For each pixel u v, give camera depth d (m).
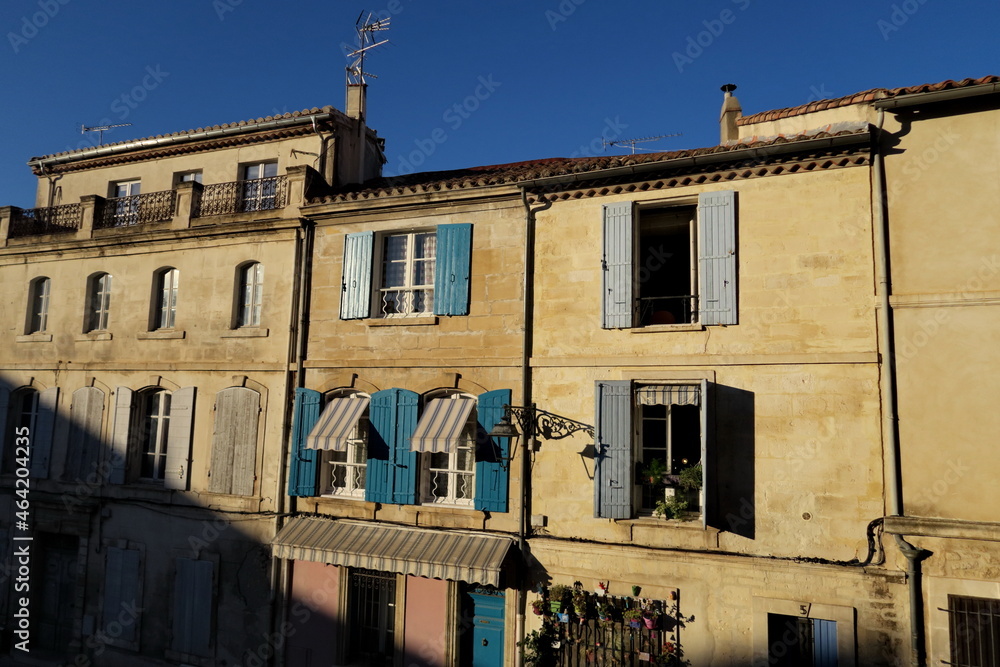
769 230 10.45
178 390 14.49
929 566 8.99
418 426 11.82
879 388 9.57
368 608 12.37
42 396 16.03
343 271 13.25
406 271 13.05
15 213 17.42
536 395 11.49
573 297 11.52
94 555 14.80
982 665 8.65
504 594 11.47
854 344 9.78
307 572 12.73
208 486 13.87
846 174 10.15
